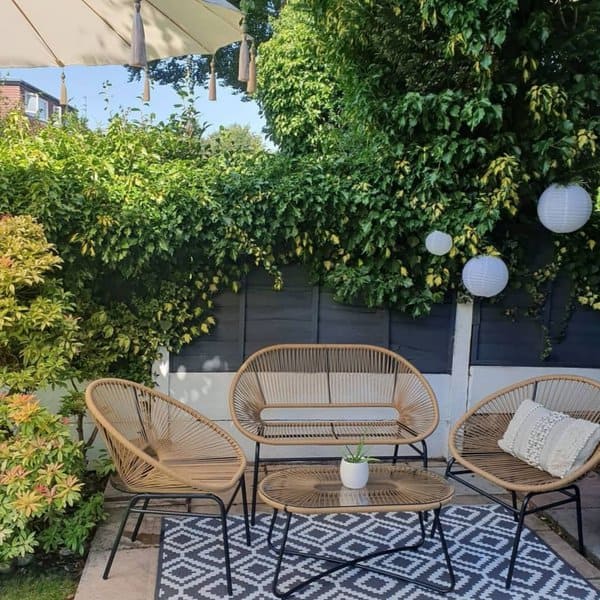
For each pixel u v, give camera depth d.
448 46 2.95
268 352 3.28
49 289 2.60
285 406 3.22
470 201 3.35
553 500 3.12
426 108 3.12
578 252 3.61
